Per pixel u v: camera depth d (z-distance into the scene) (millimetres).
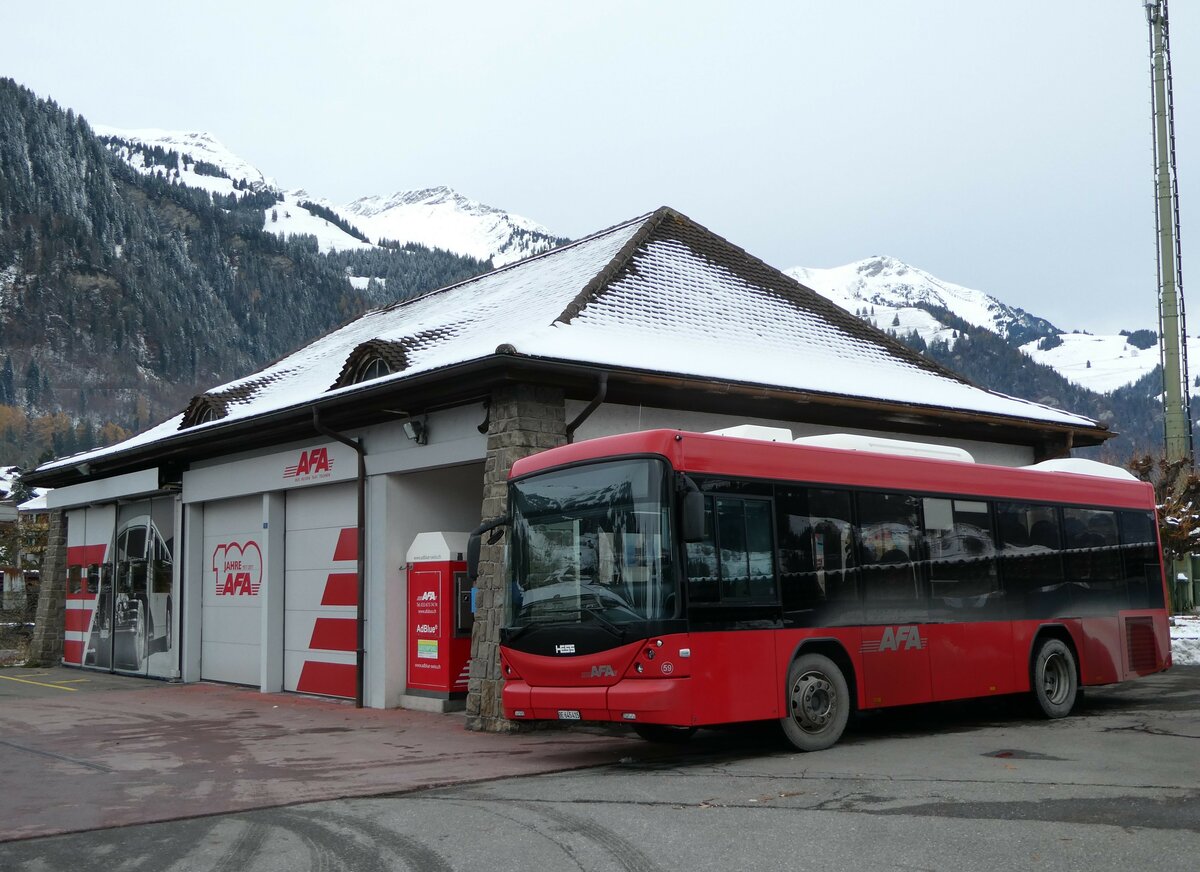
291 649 19344
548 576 11031
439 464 15750
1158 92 31516
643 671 10102
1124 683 17672
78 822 8789
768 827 7582
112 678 23625
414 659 16672
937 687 12297
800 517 11367
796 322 21031
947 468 13023
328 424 17312
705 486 10625
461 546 16453
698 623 10258
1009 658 13195
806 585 11258
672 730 12242
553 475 11250
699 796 8805
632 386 14930
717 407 16562
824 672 11281
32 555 46281
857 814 7867
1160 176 31312
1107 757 10141
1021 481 13883
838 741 11836
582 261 21281
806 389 16656
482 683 14039
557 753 11875
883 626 11883
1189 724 12445
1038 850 6738
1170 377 30594
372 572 17078
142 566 23938
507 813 8461
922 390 20000
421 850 7438
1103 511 14961
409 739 13336
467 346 16188
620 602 10391
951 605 12641
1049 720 13414
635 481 10531
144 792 10070
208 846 7859
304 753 12352
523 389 14242
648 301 18641
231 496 20734
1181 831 7105
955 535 12891
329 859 7328
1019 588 13492
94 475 25438
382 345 17062
